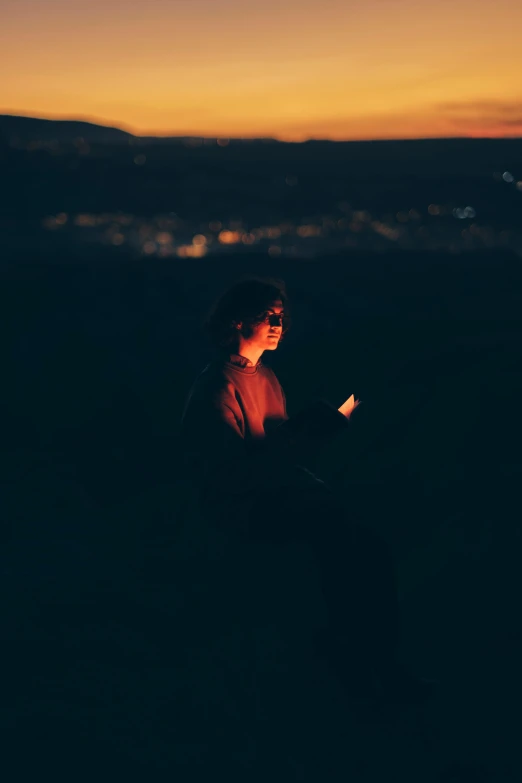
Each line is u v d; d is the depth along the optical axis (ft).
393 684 7.79
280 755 7.50
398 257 112.57
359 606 7.55
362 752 7.50
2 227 239.71
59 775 7.21
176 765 7.36
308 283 82.48
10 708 8.31
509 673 8.49
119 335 45.37
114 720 8.09
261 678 8.82
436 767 7.22
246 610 10.42
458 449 14.17
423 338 26.71
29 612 10.43
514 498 12.10
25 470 17.56
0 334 45.68
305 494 7.80
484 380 16.81
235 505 7.83
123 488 16.16
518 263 98.17
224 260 104.68
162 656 9.32
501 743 7.49
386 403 16.98
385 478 13.74
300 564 11.68
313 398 20.48
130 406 23.02
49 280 79.05
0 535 13.38
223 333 8.29
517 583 10.05
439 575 10.47
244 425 8.23
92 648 9.53
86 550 12.64
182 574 11.60
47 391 26.86
